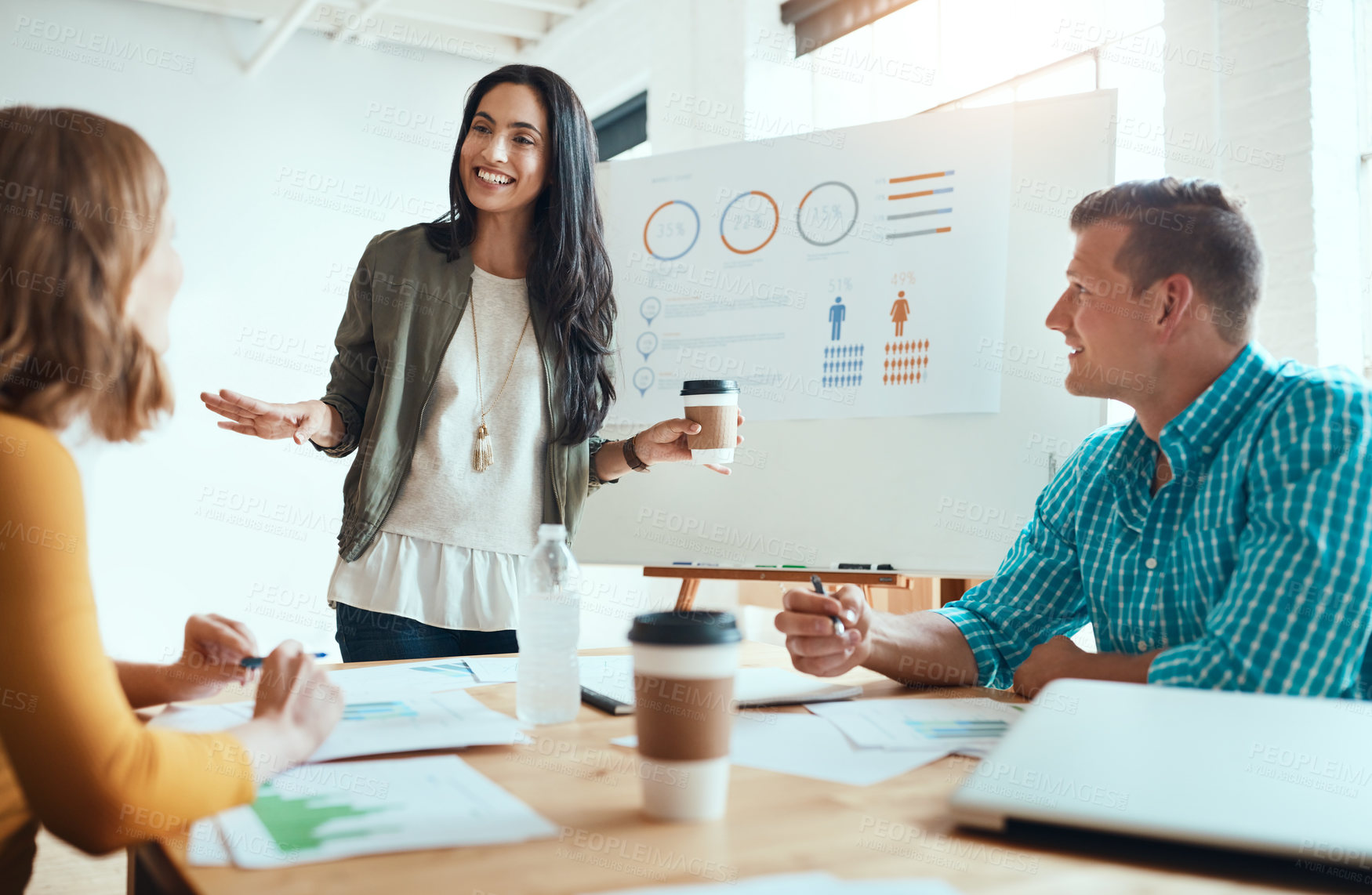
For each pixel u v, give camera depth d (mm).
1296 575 996
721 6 4156
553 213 1798
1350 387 1081
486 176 1729
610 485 2383
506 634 1780
